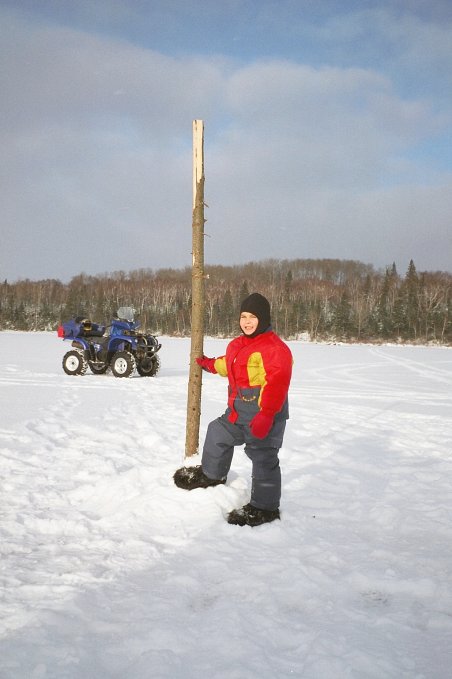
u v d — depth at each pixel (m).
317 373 17.83
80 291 101.75
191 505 3.35
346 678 1.78
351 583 2.53
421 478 4.62
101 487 3.86
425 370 19.75
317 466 5.00
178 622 2.09
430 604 2.37
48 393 9.70
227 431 3.44
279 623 2.12
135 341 13.66
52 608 2.17
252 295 3.32
